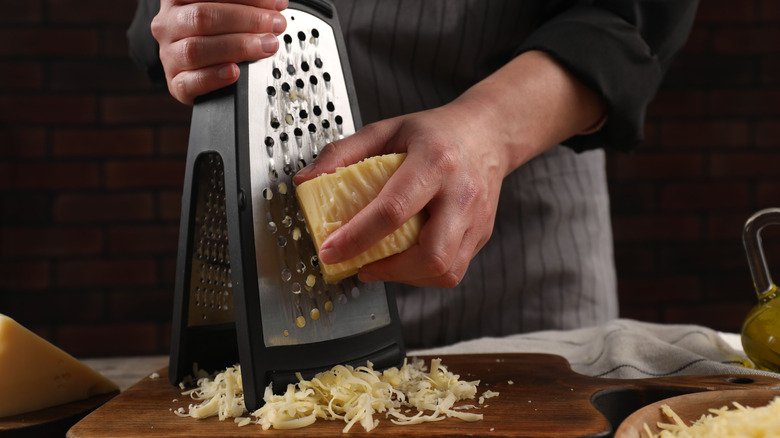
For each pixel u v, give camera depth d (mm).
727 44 2758
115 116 2590
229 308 868
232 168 707
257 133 723
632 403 752
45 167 2570
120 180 2596
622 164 2775
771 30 2750
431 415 668
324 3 813
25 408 743
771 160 2779
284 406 651
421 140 723
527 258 1321
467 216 727
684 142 2777
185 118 2615
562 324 1337
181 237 778
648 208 2785
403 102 1230
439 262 698
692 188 2783
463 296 1308
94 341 2592
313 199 694
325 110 797
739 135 2775
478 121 804
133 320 2607
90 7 2568
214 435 622
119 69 2586
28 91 2561
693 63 2762
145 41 1132
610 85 954
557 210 1339
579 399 711
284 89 755
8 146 2555
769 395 639
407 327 1306
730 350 963
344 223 689
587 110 989
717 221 2783
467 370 856
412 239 708
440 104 1239
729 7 2748
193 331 834
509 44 1217
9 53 2547
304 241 751
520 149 870
